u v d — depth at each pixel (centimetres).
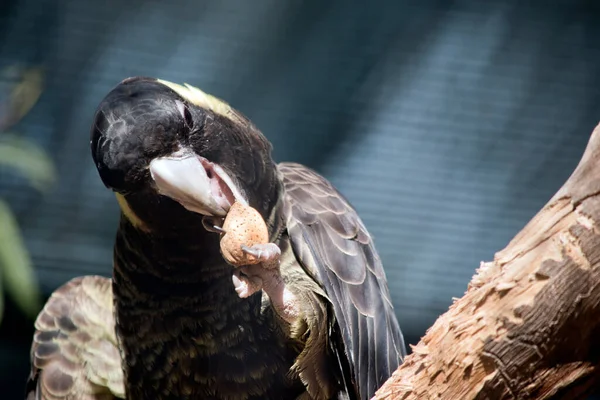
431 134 1253
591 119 1243
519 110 1250
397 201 1254
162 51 1209
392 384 485
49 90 1175
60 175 1184
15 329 1147
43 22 1173
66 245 1185
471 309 455
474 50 1241
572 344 436
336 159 1249
